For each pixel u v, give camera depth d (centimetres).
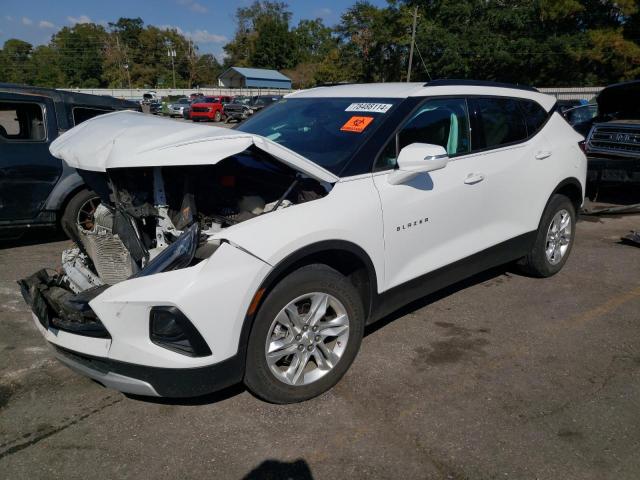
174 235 296
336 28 5009
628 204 780
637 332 379
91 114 614
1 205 549
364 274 314
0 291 464
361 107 361
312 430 272
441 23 4109
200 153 263
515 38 3856
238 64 9300
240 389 310
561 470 242
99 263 311
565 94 3503
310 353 292
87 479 240
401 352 351
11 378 326
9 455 256
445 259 361
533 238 446
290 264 270
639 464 246
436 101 365
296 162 286
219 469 246
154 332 246
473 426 274
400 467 245
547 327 387
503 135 412
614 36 3416
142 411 291
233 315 253
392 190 320
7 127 556
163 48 8919
